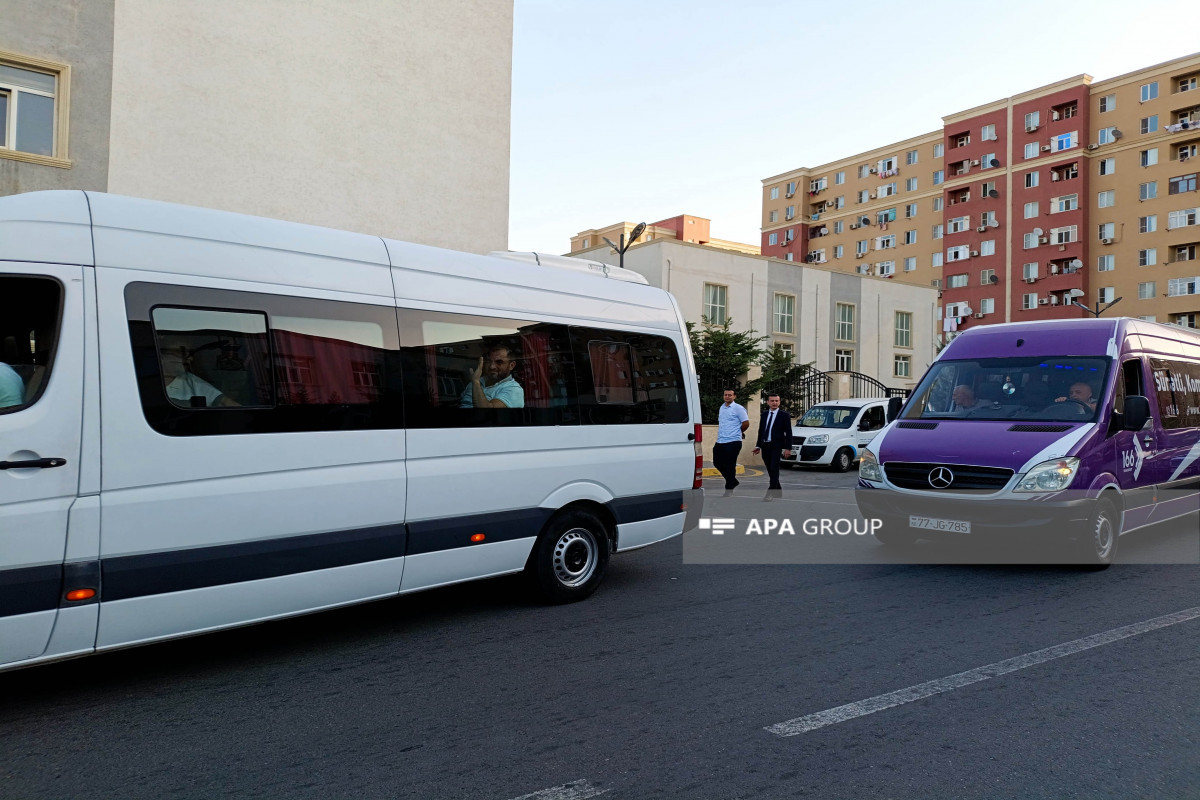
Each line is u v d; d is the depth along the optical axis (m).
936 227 60.50
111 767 3.29
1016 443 6.84
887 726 3.66
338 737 3.57
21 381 3.66
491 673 4.42
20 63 12.80
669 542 8.59
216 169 15.16
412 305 5.10
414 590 5.03
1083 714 3.79
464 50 18.80
